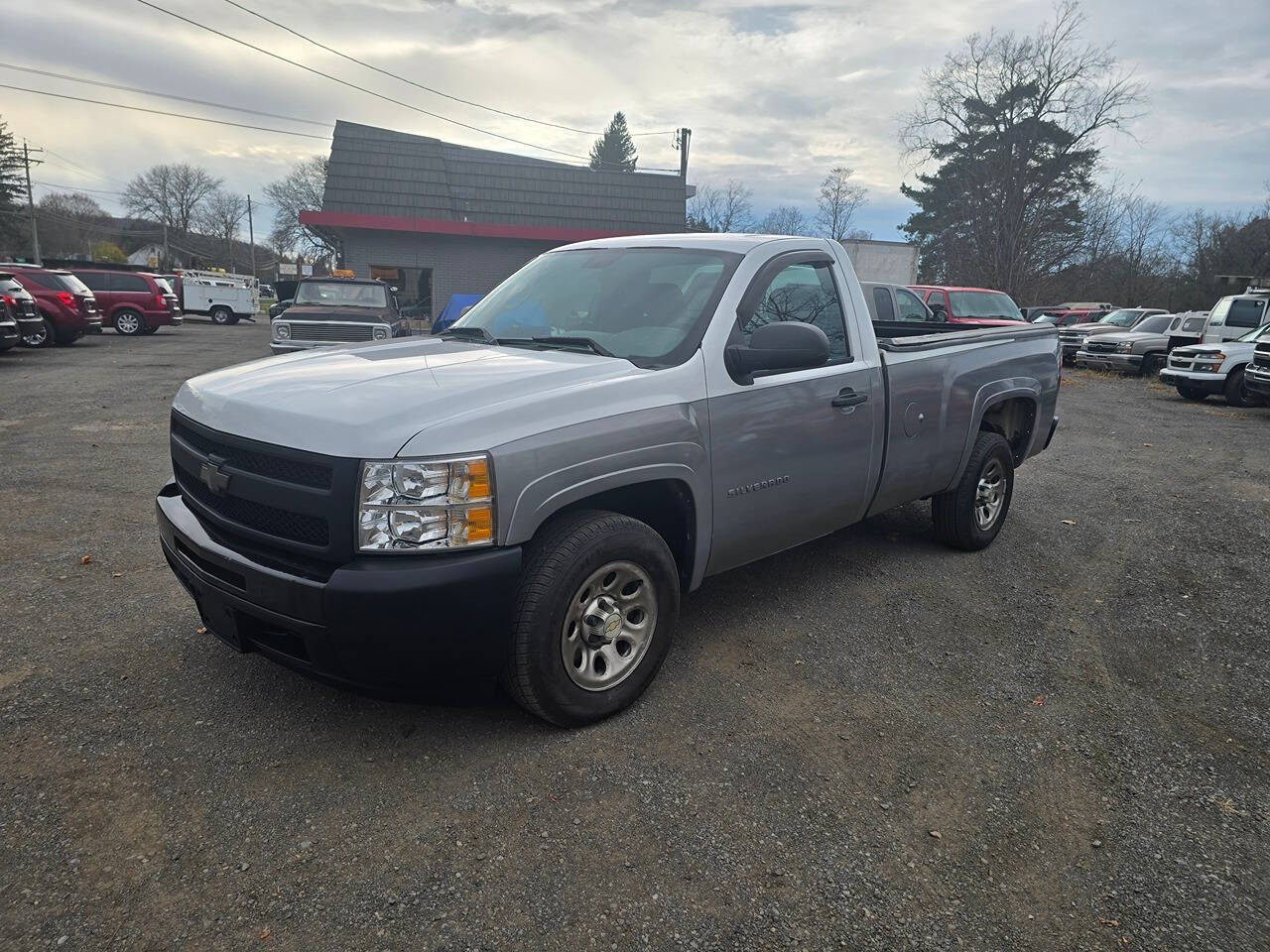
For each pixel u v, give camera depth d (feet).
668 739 9.92
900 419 14.25
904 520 19.81
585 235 81.56
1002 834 8.50
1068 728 10.66
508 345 12.06
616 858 7.88
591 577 9.63
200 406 10.03
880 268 73.92
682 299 11.78
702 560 11.29
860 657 12.35
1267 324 49.75
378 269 79.97
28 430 27.58
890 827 8.52
